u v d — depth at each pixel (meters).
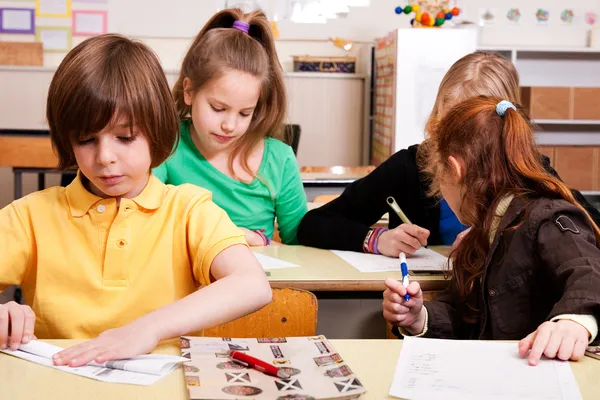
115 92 1.04
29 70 5.34
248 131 1.98
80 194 1.16
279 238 2.33
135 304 1.16
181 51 5.74
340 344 1.04
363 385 0.89
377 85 5.41
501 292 1.26
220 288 1.05
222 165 1.98
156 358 0.93
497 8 5.94
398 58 4.59
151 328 0.97
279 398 0.82
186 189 1.24
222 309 1.03
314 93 5.63
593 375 0.93
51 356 0.94
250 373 0.90
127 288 1.16
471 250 1.35
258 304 1.07
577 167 5.34
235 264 1.13
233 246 1.16
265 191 2.01
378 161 5.32
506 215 1.26
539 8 5.96
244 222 2.01
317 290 1.56
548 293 1.23
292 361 0.95
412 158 1.96
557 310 1.04
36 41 5.60
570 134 5.98
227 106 1.80
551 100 5.46
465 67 1.83
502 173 1.28
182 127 1.99
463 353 1.00
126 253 1.16
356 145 5.72
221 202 1.98
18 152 4.30
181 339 1.02
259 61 1.83
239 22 1.93
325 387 0.86
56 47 5.63
